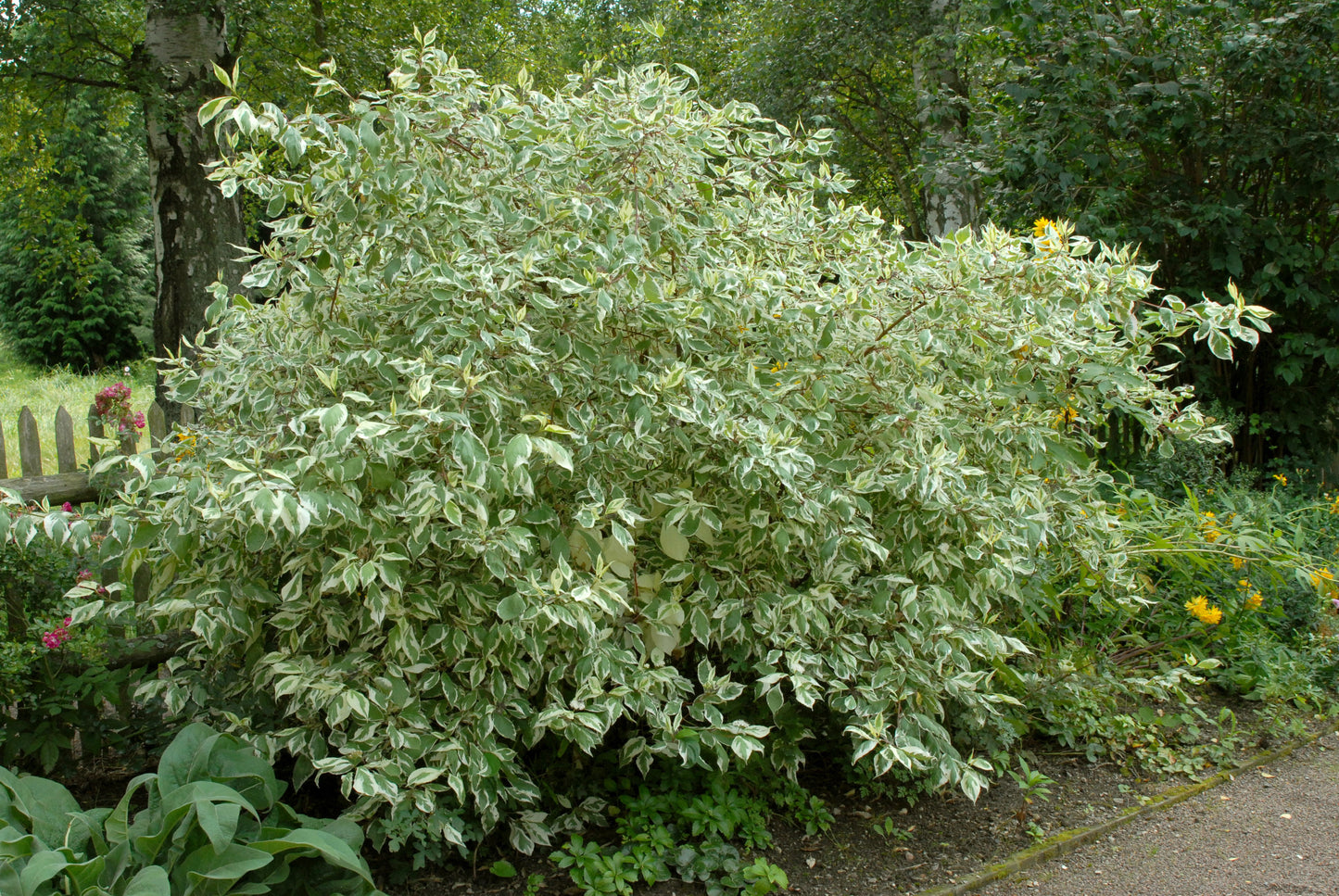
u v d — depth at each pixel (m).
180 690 2.72
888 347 2.88
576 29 17.95
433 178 2.55
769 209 3.35
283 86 9.60
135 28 8.87
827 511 2.72
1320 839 2.93
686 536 2.72
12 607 2.95
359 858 2.21
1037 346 3.00
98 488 3.48
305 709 2.59
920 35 10.25
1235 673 4.04
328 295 2.73
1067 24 6.05
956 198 9.91
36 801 2.22
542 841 2.63
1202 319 3.08
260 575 2.74
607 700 2.49
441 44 11.74
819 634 2.79
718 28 13.17
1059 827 2.98
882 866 2.75
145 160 20.39
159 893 1.88
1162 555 4.25
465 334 2.47
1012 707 3.56
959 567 2.94
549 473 2.59
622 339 2.75
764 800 2.99
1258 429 6.31
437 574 2.64
